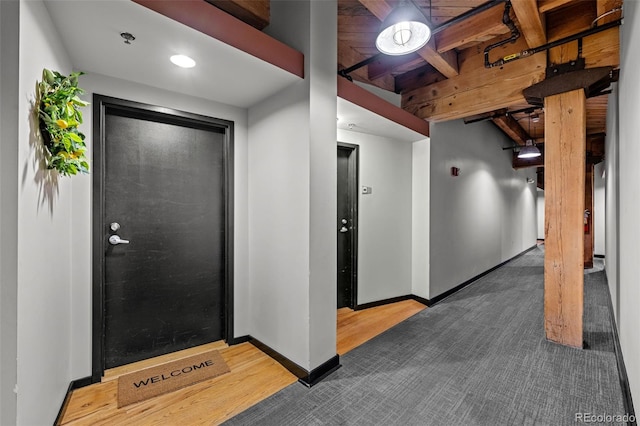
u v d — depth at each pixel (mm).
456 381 2037
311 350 2037
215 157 2605
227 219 2578
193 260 2502
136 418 1674
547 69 2545
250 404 1803
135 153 2230
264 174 2449
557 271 2574
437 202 3969
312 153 2039
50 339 1474
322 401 1830
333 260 2215
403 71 3553
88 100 1940
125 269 2195
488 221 5590
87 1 1277
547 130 2576
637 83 1621
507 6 2154
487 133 5512
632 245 1860
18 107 1100
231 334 2578
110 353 2145
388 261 3805
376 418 1678
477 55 3086
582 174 2434
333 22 2191
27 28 1152
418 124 3525
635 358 1646
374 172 3662
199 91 2268
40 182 1304
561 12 2428
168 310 2387
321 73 2092
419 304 3797
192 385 1990
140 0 1319
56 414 1580
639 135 1604
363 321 3189
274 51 1867
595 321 3143
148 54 1729
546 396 1868
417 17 1745
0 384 1105
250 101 2482
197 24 1512
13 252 1104
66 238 1749
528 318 3252
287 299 2213
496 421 1653
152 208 2303
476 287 4637
